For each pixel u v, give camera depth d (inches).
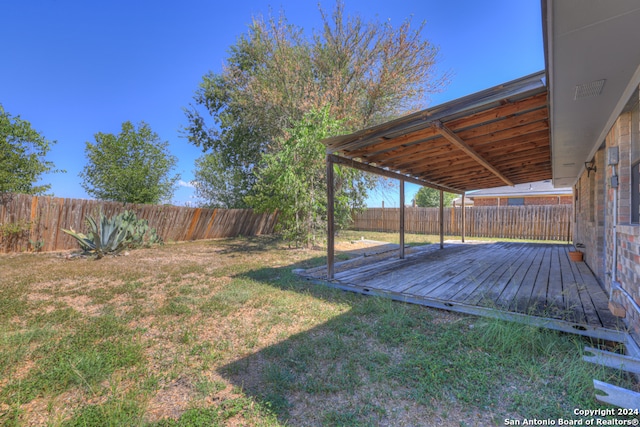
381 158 207.6
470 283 169.3
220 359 91.2
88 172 495.2
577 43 70.9
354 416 64.9
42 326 114.3
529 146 184.5
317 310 135.4
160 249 358.9
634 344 88.0
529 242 423.2
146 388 75.6
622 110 107.0
